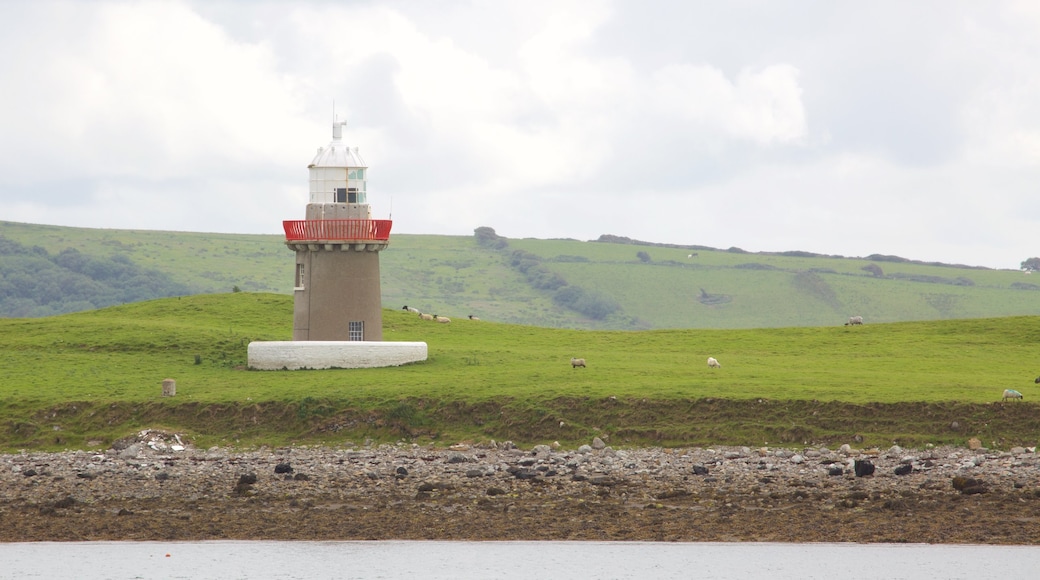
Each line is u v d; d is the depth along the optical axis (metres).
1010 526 39.34
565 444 53.88
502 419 56.47
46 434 57.50
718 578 36.19
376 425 56.78
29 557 38.16
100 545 39.22
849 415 54.12
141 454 52.88
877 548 37.81
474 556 38.03
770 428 53.59
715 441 52.94
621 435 54.25
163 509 42.97
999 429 52.25
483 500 43.50
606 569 37.00
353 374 66.62
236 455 52.53
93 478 47.56
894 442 51.62
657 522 40.62
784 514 41.25
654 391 58.00
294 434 56.78
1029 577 35.50
